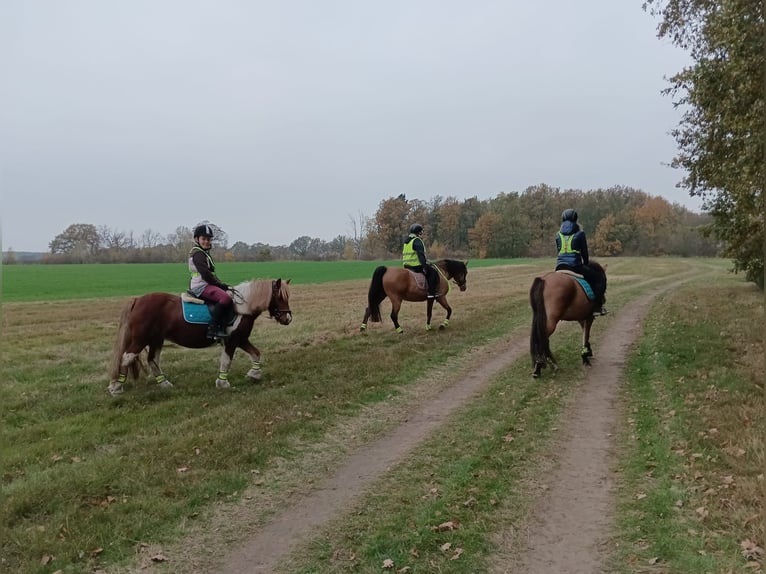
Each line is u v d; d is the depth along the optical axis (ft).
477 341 42.34
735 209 43.88
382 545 14.40
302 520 16.01
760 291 74.95
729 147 36.55
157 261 254.88
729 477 16.84
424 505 16.56
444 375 32.65
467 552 13.97
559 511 16.07
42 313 62.59
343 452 21.24
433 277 44.93
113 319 58.34
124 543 14.65
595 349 39.17
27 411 24.89
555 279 31.07
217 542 14.87
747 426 20.72
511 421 23.85
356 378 30.91
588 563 13.43
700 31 39.19
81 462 19.36
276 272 160.15
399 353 37.01
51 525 15.12
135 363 28.19
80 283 115.65
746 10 28.63
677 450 19.70
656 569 13.01
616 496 16.88
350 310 64.28
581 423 23.70
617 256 298.15
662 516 15.33
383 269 44.24
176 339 27.73
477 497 16.96
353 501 17.11
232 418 23.81
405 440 22.31
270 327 50.11
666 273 142.51
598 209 310.86
